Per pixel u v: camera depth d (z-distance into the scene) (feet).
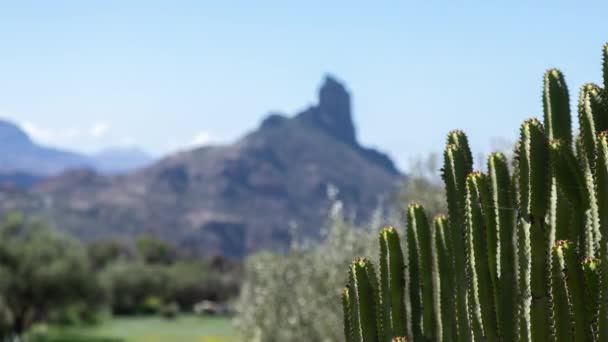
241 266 458.09
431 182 63.16
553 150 14.42
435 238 16.61
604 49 14.93
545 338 14.06
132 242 508.53
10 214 198.18
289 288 64.64
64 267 190.80
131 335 240.53
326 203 56.95
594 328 13.16
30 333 215.51
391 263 16.81
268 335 63.98
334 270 54.44
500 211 14.87
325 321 54.90
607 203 13.23
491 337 14.83
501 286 14.73
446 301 16.28
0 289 182.39
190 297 375.45
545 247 14.26
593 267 13.16
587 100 14.39
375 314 16.55
